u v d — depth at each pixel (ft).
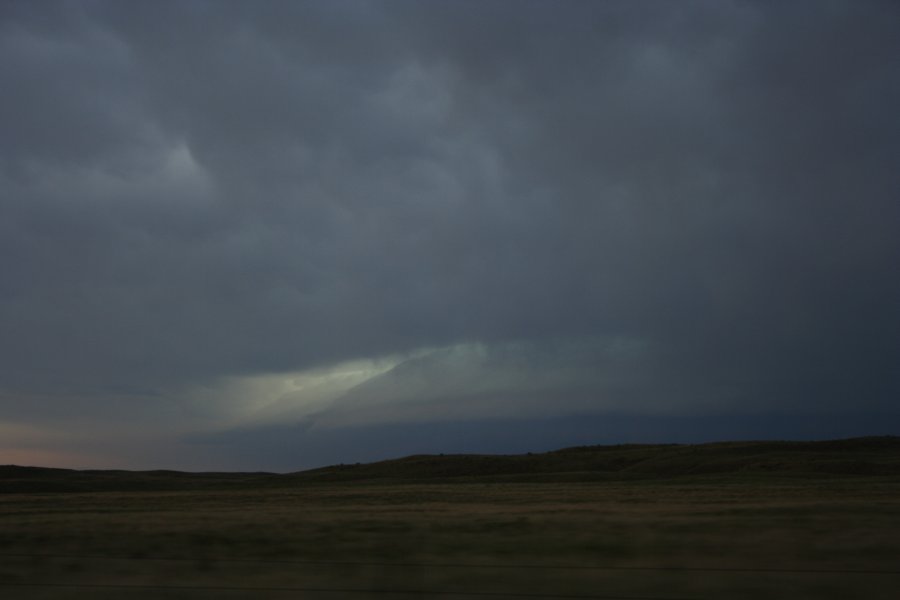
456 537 66.28
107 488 367.04
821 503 91.45
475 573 49.34
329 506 135.74
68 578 50.49
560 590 44.55
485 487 242.17
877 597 41.32
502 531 69.41
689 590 43.73
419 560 54.90
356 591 44.88
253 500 174.40
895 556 51.93
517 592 44.27
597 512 89.86
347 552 59.47
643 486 232.53
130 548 63.57
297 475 457.68
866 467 327.88
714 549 55.77
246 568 52.80
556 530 68.44
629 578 46.91
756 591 43.01
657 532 64.59
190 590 45.75
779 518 71.82
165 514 104.53
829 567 48.85
